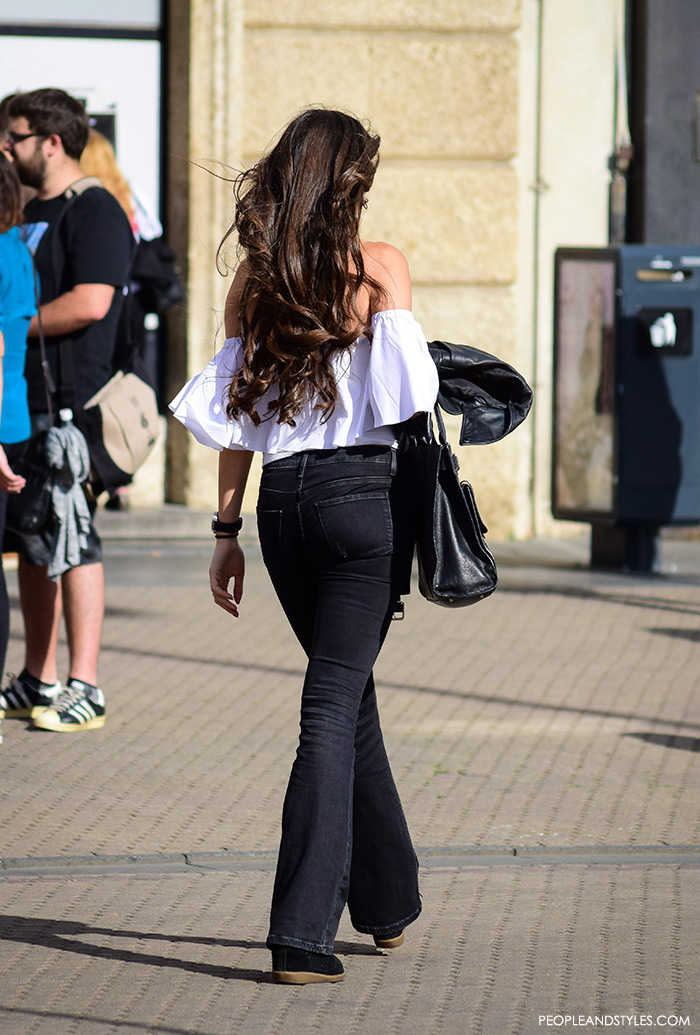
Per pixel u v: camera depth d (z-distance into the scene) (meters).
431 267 24.39
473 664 16.38
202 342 24.28
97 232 13.72
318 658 8.31
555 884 10.12
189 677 15.74
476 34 24.28
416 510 8.34
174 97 24.44
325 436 8.23
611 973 8.55
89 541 13.78
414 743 13.40
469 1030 7.78
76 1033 7.73
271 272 8.09
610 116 25.08
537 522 25.36
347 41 24.06
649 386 21.42
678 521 21.67
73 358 13.84
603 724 14.11
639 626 18.38
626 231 25.47
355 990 8.33
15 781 12.26
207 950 8.93
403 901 8.88
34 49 24.47
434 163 24.42
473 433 8.45
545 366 25.09
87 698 13.88
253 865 10.51
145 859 10.52
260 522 8.43
